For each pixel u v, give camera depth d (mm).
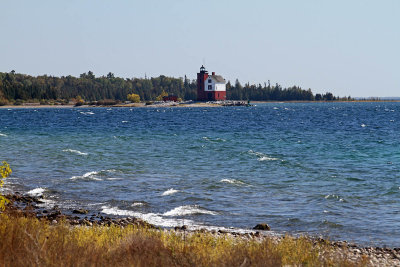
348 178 58156
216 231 34562
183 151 87000
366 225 36906
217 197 46844
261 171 63750
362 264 21172
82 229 27203
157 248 20266
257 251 20734
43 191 48875
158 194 47969
